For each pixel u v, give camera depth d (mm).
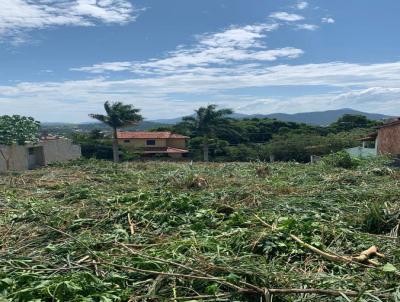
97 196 8141
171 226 5965
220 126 42938
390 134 20250
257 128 51375
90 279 3777
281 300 3502
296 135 43656
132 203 7160
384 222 5762
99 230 5953
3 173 13727
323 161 15086
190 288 3668
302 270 4160
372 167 13016
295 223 5348
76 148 39719
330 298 3426
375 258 4441
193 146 48219
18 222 6484
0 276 3916
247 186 9055
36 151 33375
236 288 3547
